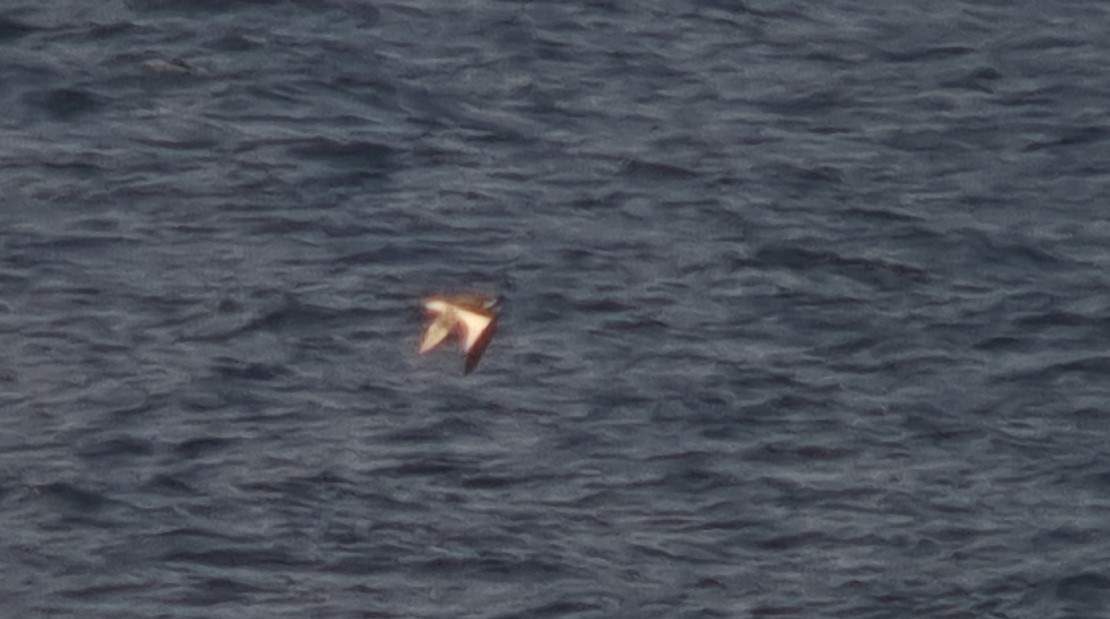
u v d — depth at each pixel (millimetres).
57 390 114188
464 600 102375
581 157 137375
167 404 113750
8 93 139125
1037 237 132625
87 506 106875
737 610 102500
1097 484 111812
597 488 109750
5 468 108750
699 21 153875
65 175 131750
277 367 117188
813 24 154750
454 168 135500
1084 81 149875
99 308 120562
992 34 155000
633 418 114625
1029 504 110312
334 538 105750
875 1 159000
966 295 126812
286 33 148000
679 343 120750
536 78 145625
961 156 140750
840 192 136000
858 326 123375
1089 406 117688
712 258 128500
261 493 108312
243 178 132875
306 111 139875
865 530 108062
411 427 113250
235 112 139250
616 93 144750
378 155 136125
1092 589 104750
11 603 100875
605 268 126812
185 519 106500
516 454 111688
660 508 108750
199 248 126375
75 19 147125
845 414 116062
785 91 146500
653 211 132625
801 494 110125
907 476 111875
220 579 103062
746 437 113875
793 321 123438
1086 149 142250
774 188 135750
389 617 101312
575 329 121312
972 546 107312
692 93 145375
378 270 125500
